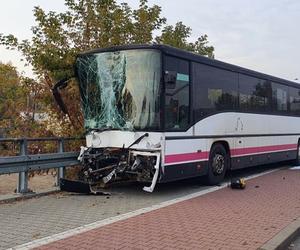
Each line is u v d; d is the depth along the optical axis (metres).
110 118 10.50
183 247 6.25
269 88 15.45
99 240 6.49
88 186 10.12
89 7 14.43
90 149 10.80
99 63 10.84
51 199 9.58
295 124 17.69
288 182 12.98
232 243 6.48
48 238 6.55
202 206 9.13
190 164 10.83
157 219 7.87
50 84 14.21
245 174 15.02
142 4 15.71
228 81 12.73
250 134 14.02
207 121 11.57
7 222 7.49
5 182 15.96
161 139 9.81
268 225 7.61
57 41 13.92
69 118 13.96
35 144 14.91
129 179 10.22
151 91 9.91
